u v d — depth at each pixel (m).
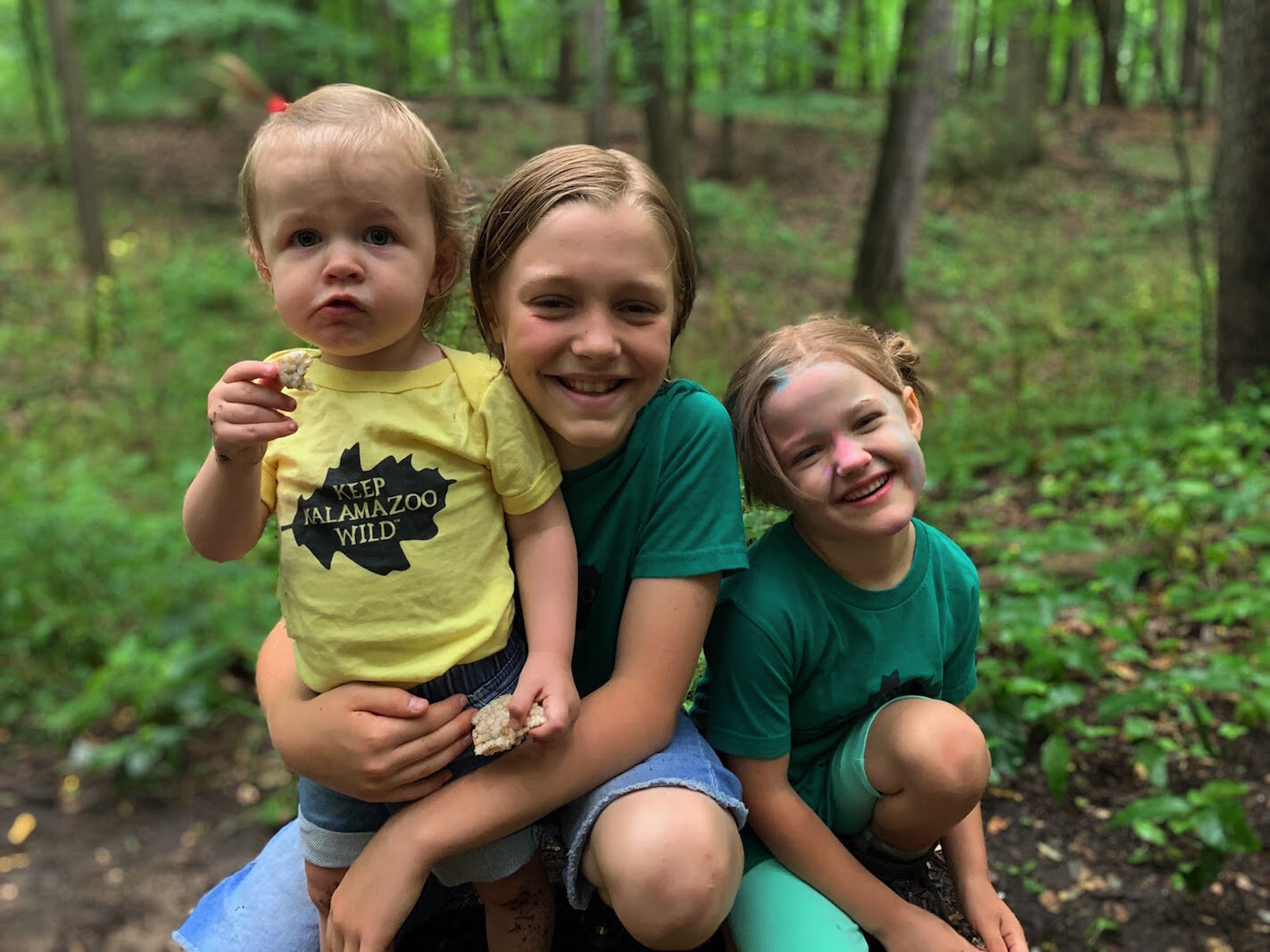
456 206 1.23
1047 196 13.87
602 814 1.17
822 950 1.27
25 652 4.36
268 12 11.00
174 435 6.44
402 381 1.20
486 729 1.11
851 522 1.30
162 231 11.25
